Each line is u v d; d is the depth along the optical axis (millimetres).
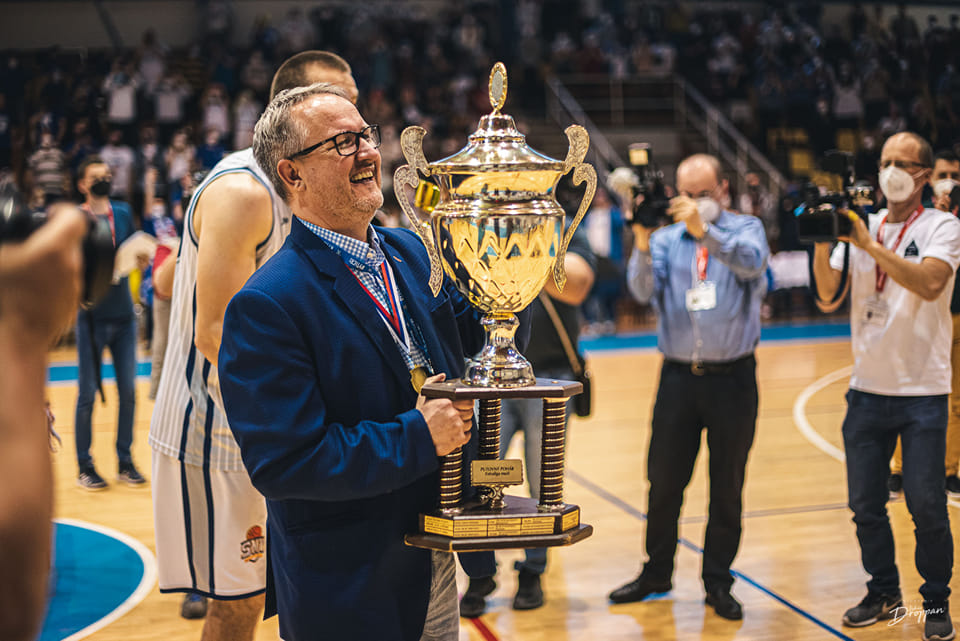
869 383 3074
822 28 15070
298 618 1655
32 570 754
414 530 1690
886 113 7004
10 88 13445
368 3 17453
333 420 1661
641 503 4820
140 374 8555
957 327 4016
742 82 16109
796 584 3619
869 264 3096
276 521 1725
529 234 1514
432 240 1638
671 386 3396
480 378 1600
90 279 1086
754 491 4938
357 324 1694
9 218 798
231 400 1614
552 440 1609
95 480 5055
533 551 3488
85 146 12430
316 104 1711
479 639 3195
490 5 17672
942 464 2965
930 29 7133
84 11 16203
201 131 13883
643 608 3449
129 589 3693
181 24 16688
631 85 16656
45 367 795
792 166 12562
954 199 3377
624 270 11680
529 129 15570
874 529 3152
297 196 1743
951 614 3158
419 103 15625
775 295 12750
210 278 2209
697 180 3490
